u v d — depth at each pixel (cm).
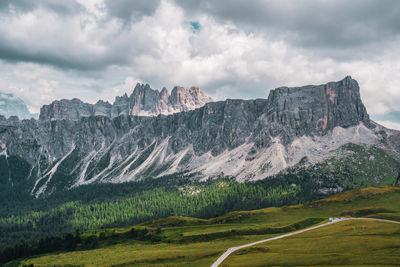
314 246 13688
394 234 14125
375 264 10669
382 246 12388
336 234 15525
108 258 17638
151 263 15400
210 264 13312
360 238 13925
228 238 18675
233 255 14175
